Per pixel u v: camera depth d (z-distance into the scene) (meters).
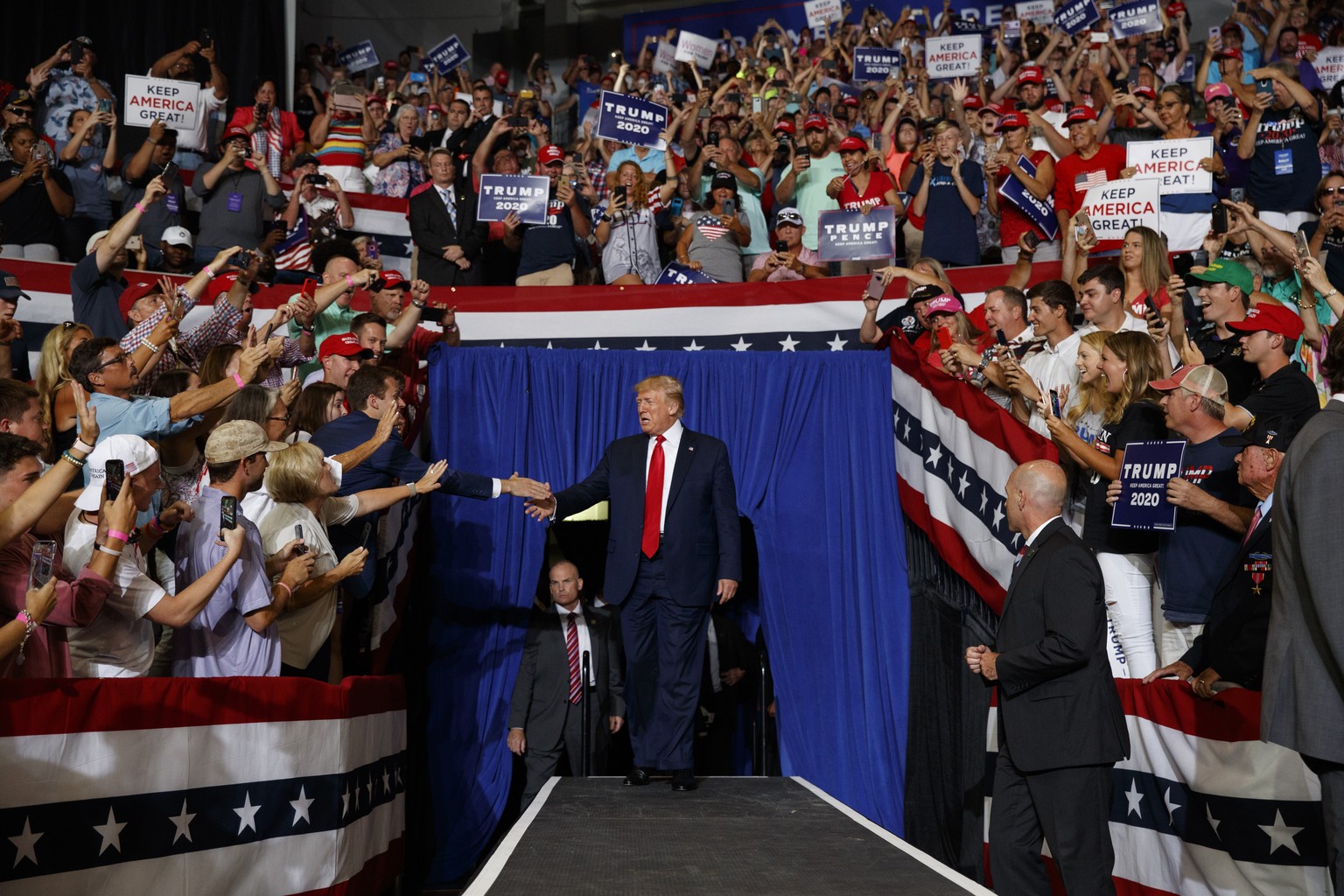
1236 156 8.02
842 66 13.00
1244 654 3.86
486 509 6.45
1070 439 4.80
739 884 3.39
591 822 4.38
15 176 7.89
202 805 3.85
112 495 3.42
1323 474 3.03
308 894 4.36
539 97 14.35
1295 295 6.18
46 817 3.30
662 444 5.35
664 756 5.13
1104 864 3.85
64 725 3.37
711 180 8.49
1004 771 4.07
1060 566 3.96
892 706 6.04
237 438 4.11
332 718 4.57
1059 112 9.69
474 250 8.09
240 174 8.51
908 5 15.24
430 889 6.14
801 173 8.43
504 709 6.31
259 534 4.39
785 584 6.32
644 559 5.24
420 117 12.20
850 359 6.45
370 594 5.90
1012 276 6.75
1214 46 11.45
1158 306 5.52
